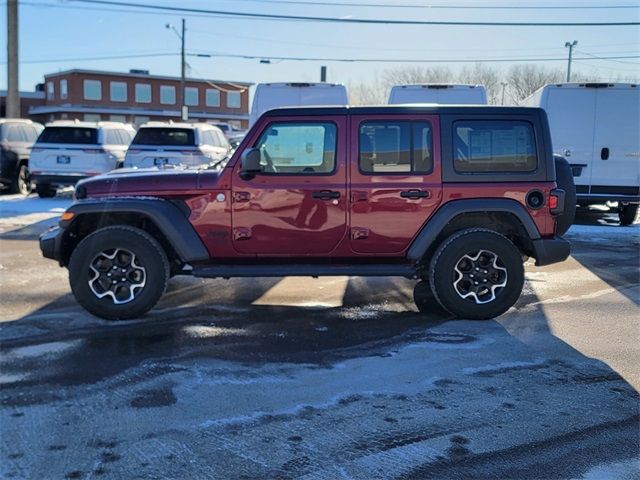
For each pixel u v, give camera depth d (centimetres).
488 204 569
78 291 561
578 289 721
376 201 567
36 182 1483
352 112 568
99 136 1499
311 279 767
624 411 386
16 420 368
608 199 1237
